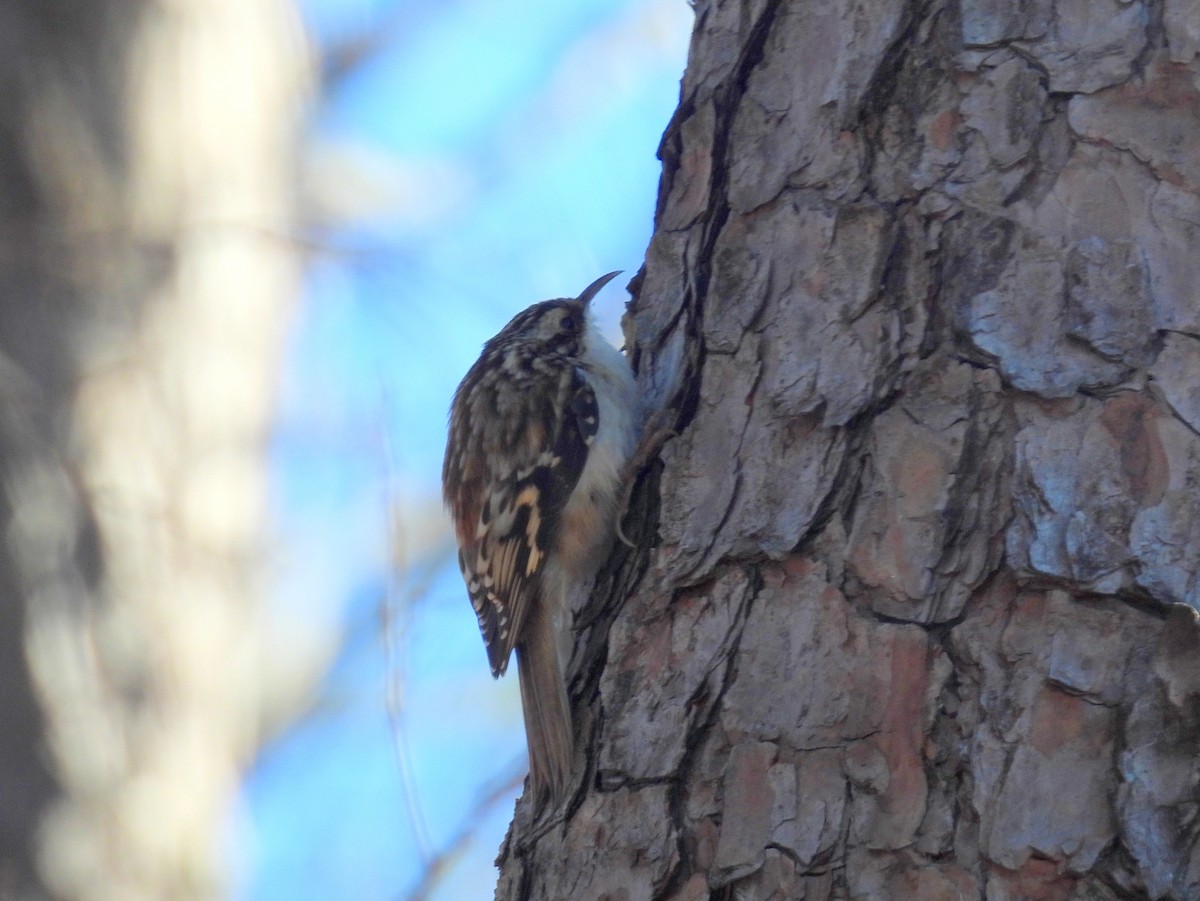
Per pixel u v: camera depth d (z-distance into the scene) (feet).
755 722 17.47
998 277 18.20
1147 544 16.38
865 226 19.26
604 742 18.83
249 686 36.04
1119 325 17.47
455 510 28.76
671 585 18.98
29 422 32.01
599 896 17.85
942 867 15.84
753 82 21.39
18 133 33.76
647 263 22.97
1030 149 18.67
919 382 18.13
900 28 19.92
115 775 31.48
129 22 35.99
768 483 18.67
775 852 16.66
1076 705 15.92
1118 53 18.65
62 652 31.37
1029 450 17.17
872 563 17.48
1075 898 15.24
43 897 29.81
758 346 19.65
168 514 33.45
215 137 36.99
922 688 16.66
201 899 32.35
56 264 33.40
